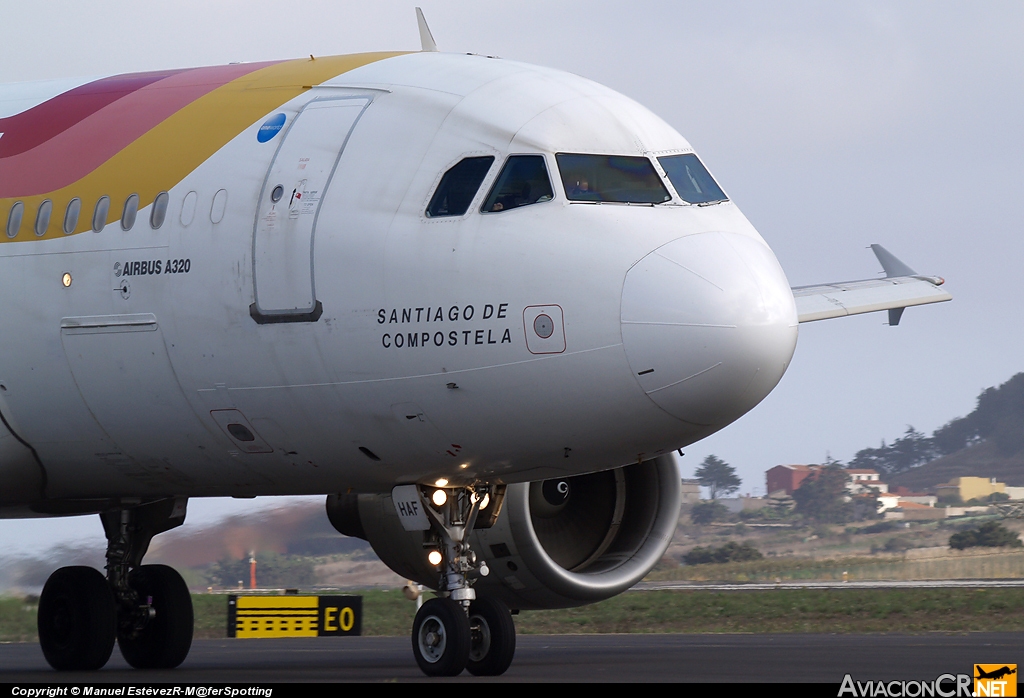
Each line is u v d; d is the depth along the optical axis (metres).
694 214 43.56
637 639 79.50
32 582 106.88
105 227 47.28
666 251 41.62
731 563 192.00
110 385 47.12
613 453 43.25
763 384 41.69
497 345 41.62
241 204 45.22
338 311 43.28
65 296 47.44
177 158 47.12
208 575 122.19
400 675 48.97
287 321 43.91
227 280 44.84
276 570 158.00
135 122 49.06
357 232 43.38
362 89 46.44
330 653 67.94
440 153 43.84
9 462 49.56
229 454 47.16
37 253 48.12
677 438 42.75
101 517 57.09
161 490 51.12
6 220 48.97
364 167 44.28
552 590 53.53
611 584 54.03
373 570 159.38
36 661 66.25
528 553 52.41
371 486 47.72
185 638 56.38
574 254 41.56
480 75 46.09
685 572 181.75
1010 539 195.88
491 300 41.75
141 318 46.12
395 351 42.69
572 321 41.03
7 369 48.44
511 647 47.12
